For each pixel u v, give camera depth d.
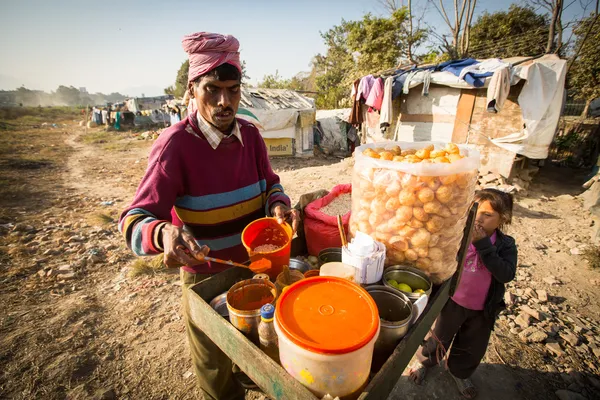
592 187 6.32
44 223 5.22
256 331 1.02
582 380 2.33
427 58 15.24
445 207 1.21
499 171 6.98
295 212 1.57
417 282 1.28
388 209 1.27
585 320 2.97
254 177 1.67
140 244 1.17
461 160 1.20
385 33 15.39
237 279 1.37
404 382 2.36
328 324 0.85
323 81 26.77
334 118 14.12
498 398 2.22
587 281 3.62
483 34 17.58
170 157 1.33
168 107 16.69
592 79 13.41
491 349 2.60
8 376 2.31
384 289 1.17
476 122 7.13
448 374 2.42
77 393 2.21
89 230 4.97
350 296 0.96
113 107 27.97
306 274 1.31
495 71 6.11
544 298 3.22
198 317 1.19
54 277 3.60
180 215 1.53
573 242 4.51
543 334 2.69
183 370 2.43
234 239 1.61
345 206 2.15
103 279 3.64
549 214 5.70
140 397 2.22
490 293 1.96
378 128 9.23
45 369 2.38
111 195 7.19
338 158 12.38
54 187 7.72
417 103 8.08
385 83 7.82
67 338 2.70
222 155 1.47
